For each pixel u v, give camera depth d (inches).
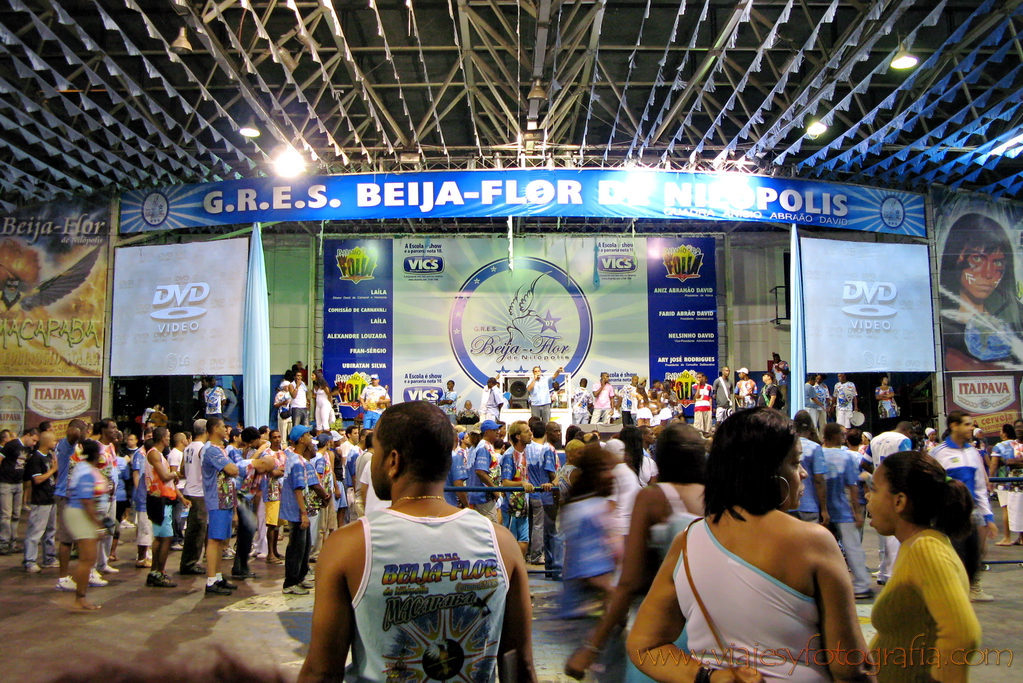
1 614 290.5
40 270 727.1
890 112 659.4
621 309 865.5
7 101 575.5
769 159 762.2
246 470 390.6
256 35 534.9
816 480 284.2
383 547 76.4
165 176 757.9
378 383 829.8
